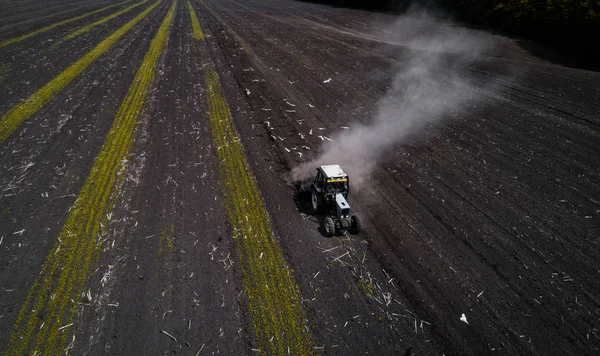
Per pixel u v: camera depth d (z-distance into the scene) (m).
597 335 7.81
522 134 16.48
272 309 8.14
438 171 13.91
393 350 7.39
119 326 7.58
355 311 8.20
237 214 11.16
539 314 8.27
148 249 9.62
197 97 19.92
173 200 11.63
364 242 10.32
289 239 10.27
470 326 7.95
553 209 11.80
